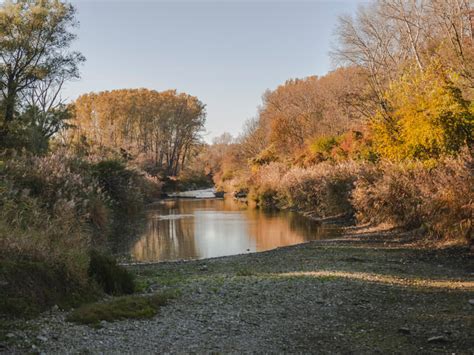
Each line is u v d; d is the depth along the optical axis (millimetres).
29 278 6738
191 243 17844
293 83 60438
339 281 8906
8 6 30625
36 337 5441
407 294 7832
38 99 35469
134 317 6492
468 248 12016
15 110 29266
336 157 30500
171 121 77188
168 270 11617
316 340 5676
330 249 14109
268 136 52375
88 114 67938
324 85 48875
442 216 13211
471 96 17750
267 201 35875
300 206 30203
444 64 19578
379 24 31672
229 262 12844
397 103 20719
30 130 28391
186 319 6516
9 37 30500
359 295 7840
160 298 7426
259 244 17312
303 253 13578
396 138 19453
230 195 53125
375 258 12023
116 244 17688
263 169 42812
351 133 32000
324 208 26109
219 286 8539
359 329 6062
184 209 34125
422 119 16250
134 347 5336
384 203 17938
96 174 26922
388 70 30141
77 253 8008
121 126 69438
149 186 42250
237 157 64500
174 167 79438
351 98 31891
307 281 8938
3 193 12531
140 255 15289
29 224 9969
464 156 13969
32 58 31141
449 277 9328
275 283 8797
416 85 18516
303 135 47750
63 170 18891
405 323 6238
